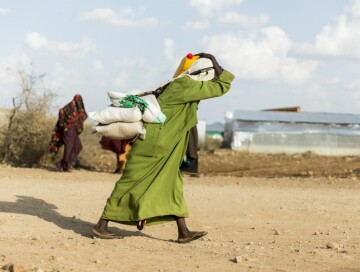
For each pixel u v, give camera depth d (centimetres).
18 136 2191
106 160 2634
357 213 1255
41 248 834
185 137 902
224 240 947
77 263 759
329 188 1734
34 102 2228
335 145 4466
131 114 872
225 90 901
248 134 4522
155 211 878
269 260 801
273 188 1712
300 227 1078
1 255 777
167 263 773
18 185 1579
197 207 1290
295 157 3750
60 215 1122
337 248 886
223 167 2786
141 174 889
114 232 970
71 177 1858
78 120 2036
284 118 4706
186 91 887
